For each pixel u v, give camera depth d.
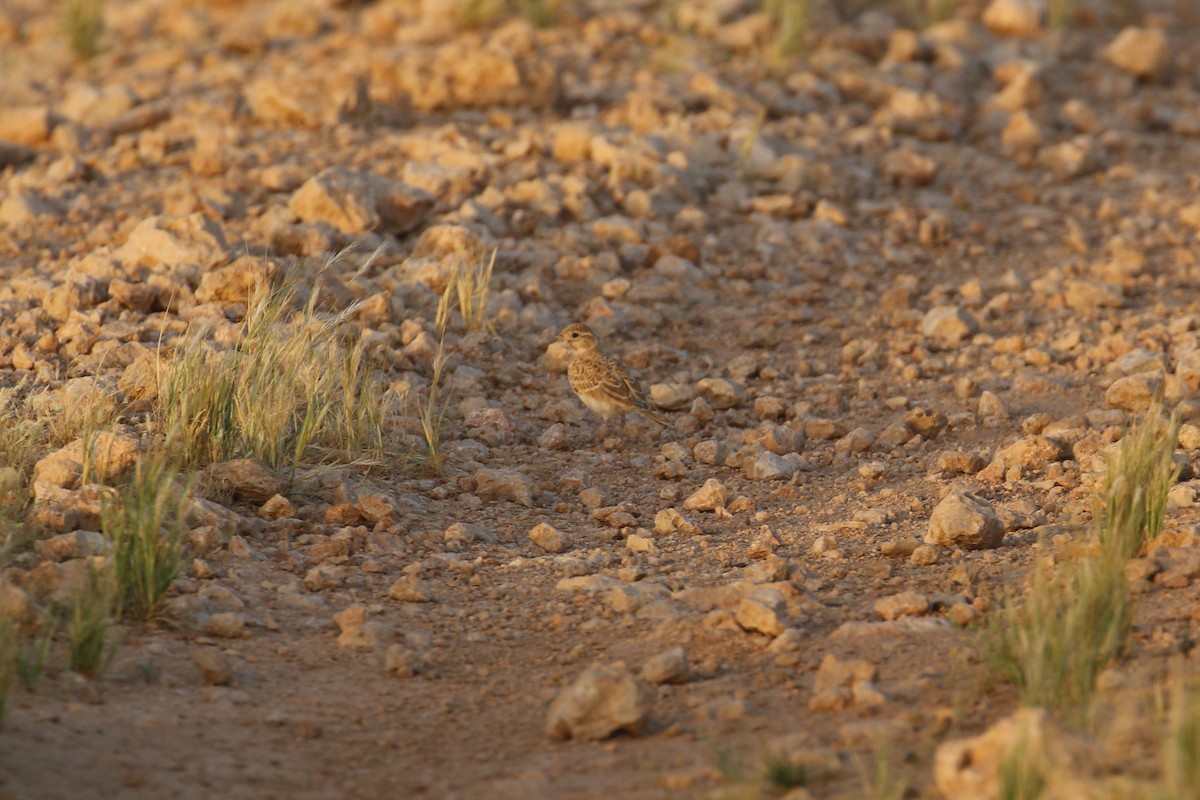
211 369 28.00
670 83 52.56
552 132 47.53
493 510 28.00
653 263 40.66
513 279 38.28
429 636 22.03
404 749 18.22
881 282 41.44
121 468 25.61
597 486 29.73
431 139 45.28
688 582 24.31
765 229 43.78
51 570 21.48
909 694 18.91
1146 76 59.81
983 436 31.62
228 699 19.31
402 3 61.00
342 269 37.09
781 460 30.20
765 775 16.44
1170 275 41.78
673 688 19.91
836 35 57.78
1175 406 31.20
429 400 31.94
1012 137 52.53
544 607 23.27
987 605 22.00
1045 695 17.62
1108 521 23.05
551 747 18.20
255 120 48.50
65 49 60.47
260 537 25.30
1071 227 45.47
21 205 40.50
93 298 34.09
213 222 37.38
